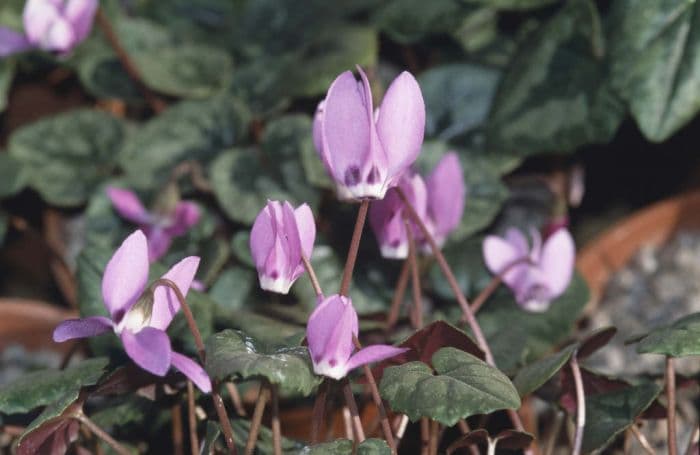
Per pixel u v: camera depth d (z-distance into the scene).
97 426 0.47
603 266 0.62
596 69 0.59
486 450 0.50
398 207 0.48
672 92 0.57
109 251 0.51
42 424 0.45
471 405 0.44
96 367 0.48
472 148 0.61
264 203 0.60
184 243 0.59
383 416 0.45
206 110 0.62
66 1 0.57
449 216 0.50
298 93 0.61
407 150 0.44
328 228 0.58
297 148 0.60
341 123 0.44
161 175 0.62
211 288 0.59
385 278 0.57
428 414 0.44
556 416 0.51
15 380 0.48
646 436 0.55
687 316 0.48
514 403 0.44
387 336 0.51
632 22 0.58
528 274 0.52
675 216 0.62
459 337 0.46
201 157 0.62
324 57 0.61
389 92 0.44
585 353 0.48
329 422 0.50
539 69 0.60
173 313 0.45
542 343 0.55
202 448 0.46
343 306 0.43
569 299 0.55
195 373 0.43
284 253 0.44
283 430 0.55
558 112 0.59
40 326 0.61
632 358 0.59
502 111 0.60
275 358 0.44
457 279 0.57
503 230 0.61
